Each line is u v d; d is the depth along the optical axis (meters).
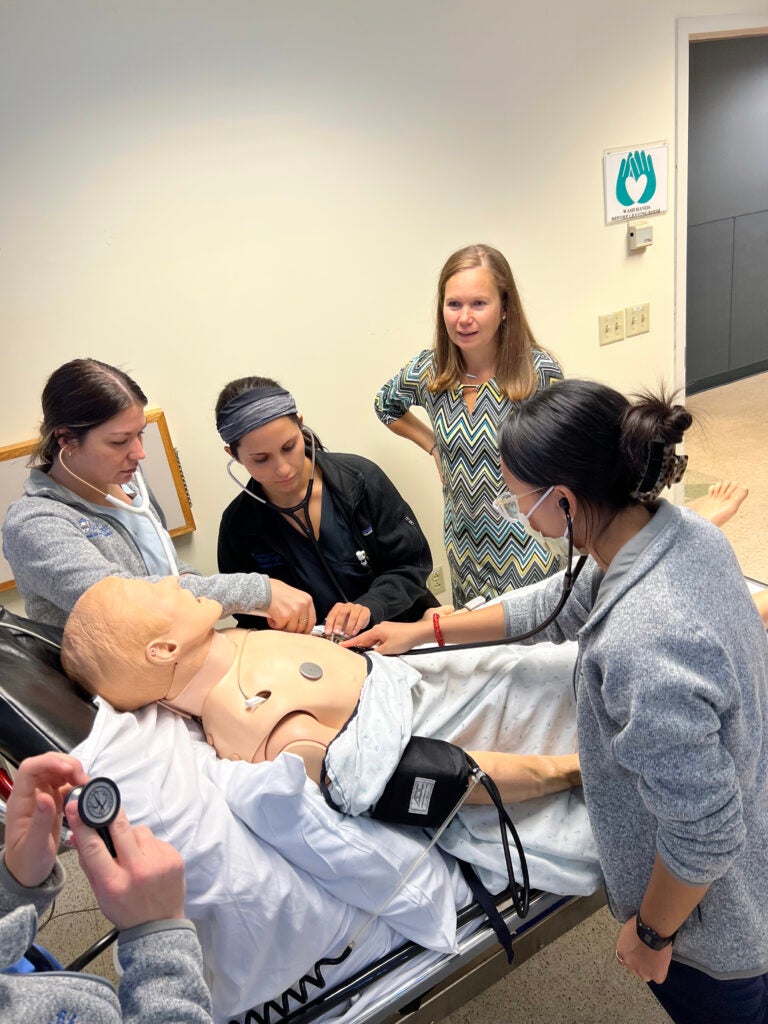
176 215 1.93
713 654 0.75
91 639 1.05
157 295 1.97
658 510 0.84
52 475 1.34
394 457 2.49
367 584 1.70
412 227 2.27
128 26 1.75
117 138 1.81
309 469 1.59
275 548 1.63
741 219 4.23
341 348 2.27
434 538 2.67
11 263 1.79
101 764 0.91
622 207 2.64
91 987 0.57
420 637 1.32
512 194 2.42
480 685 1.31
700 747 0.76
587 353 2.78
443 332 1.85
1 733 0.96
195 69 1.84
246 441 1.44
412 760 1.02
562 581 1.24
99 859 0.64
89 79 1.75
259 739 1.07
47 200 1.78
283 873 0.96
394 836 1.03
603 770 0.93
